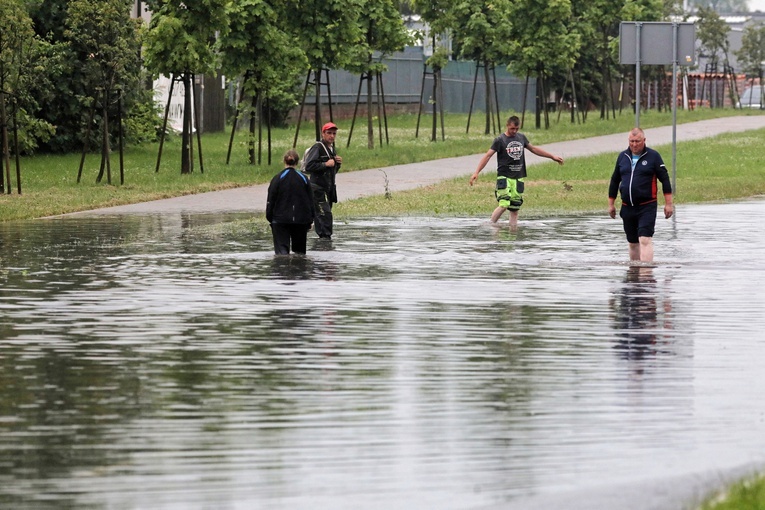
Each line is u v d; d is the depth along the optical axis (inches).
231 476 679.7
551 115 6978.4
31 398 861.8
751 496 609.3
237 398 861.8
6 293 1364.4
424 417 807.7
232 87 5753.0
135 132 4266.7
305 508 628.4
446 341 1077.8
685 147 4104.3
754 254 1713.8
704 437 756.0
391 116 6752.0
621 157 1632.6
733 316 1210.6
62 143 4136.3
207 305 1278.3
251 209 2490.2
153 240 1926.7
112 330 1130.0
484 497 641.6
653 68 6771.7
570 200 2610.7
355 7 3833.7
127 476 680.4
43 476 679.7
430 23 4655.5
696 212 2359.7
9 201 2559.1
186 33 3196.4
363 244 1857.8
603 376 934.4
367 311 1240.8
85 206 2495.1
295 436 761.6
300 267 1594.5
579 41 5511.8
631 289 1398.9
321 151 1923.0
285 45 3481.8
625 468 690.2
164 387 896.9
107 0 3011.8
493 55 5172.2
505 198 2108.8
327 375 937.5
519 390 886.4
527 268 1583.4
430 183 3058.6
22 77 2770.7
